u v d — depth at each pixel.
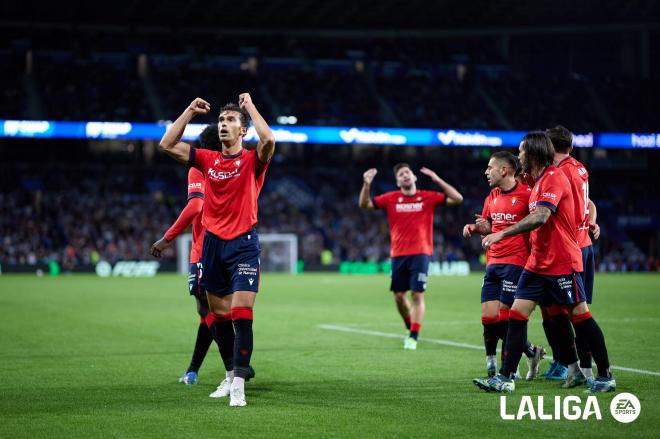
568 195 7.39
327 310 18.88
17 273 42.12
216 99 50.69
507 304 8.54
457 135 47.41
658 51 55.72
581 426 6.07
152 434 5.82
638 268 49.31
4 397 7.37
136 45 54.22
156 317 16.72
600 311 18.11
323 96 52.44
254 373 8.43
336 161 53.31
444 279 37.66
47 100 47.62
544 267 7.41
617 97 54.53
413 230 11.56
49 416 6.48
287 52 56.75
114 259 43.81
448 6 50.94
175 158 7.31
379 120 51.25
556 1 49.59
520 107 53.94
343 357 10.33
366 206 11.80
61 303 20.95
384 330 14.08
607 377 7.50
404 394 7.51
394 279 11.73
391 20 54.50
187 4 49.28
